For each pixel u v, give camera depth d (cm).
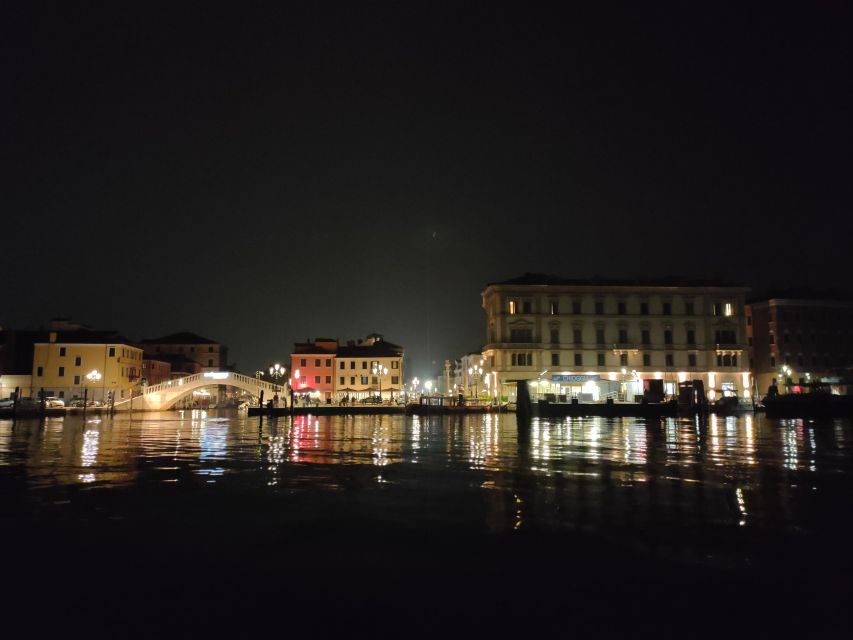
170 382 7619
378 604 595
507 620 560
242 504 1036
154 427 3838
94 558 734
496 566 696
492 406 6719
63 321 9425
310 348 10844
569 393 8031
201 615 575
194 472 1454
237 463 1648
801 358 8800
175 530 858
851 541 783
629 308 8275
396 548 764
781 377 8631
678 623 552
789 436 2700
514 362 8081
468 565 700
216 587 641
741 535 814
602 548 759
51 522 906
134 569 696
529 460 1686
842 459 1683
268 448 2156
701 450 1970
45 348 8738
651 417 5325
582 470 1450
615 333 8212
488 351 8288
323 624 555
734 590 623
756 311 9150
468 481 1283
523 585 639
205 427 3844
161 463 1650
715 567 688
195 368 11956
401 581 654
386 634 536
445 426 3928
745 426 3672
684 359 8231
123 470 1493
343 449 2097
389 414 6588
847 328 8994
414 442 2431
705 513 942
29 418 5500
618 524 877
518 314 8144
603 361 8169
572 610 579
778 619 559
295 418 5603
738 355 8300
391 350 10862
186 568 698
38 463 1644
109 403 6875
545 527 860
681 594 614
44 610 587
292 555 739
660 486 1198
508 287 8181
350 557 730
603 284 8312
